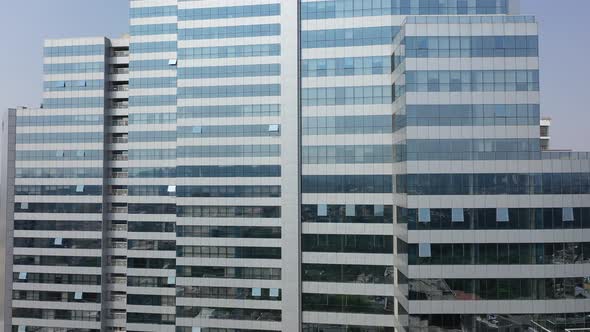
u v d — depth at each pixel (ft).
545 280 128.98
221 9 177.58
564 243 130.00
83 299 219.61
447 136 132.46
